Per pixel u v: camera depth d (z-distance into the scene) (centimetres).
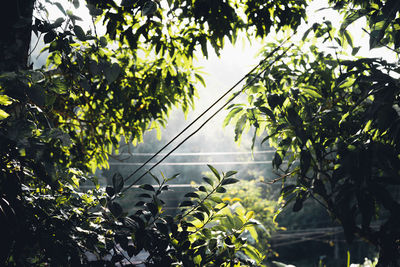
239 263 244
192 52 349
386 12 188
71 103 350
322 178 254
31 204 223
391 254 188
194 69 384
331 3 305
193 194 239
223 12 301
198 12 300
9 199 206
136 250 227
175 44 355
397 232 185
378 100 178
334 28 296
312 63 300
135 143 420
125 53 371
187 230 250
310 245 2503
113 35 307
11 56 239
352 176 172
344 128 247
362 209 166
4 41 236
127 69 392
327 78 279
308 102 264
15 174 211
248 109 266
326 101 268
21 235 204
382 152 175
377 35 226
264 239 1412
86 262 224
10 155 205
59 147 228
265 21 335
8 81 198
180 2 319
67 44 250
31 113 217
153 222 233
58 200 235
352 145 187
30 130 191
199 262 235
